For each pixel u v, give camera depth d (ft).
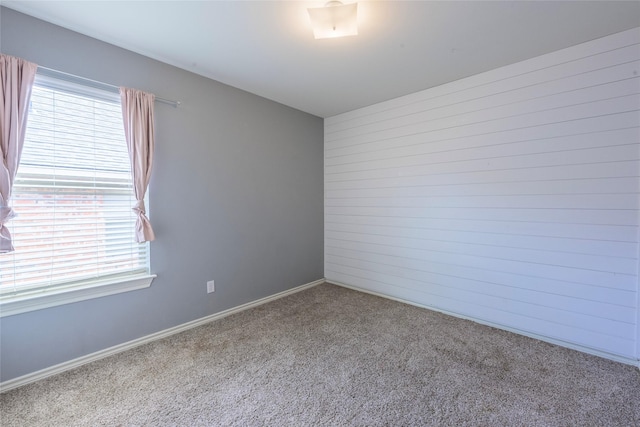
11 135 5.66
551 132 7.72
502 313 8.70
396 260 11.23
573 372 6.48
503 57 7.93
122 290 7.38
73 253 6.71
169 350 7.45
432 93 10.00
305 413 5.25
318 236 13.51
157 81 7.95
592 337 7.27
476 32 6.75
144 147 7.50
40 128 6.22
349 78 9.25
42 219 6.28
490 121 8.75
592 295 7.25
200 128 8.95
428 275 10.33
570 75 7.40
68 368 6.56
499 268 8.71
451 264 9.73
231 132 9.80
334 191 13.38
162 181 8.10
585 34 6.82
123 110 7.18
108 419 5.09
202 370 6.57
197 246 8.96
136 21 6.25
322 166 13.66
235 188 9.98
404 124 10.78
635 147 6.66
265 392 5.82
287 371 6.54
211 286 9.35
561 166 7.59
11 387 5.88
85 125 6.82
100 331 7.06
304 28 6.57
